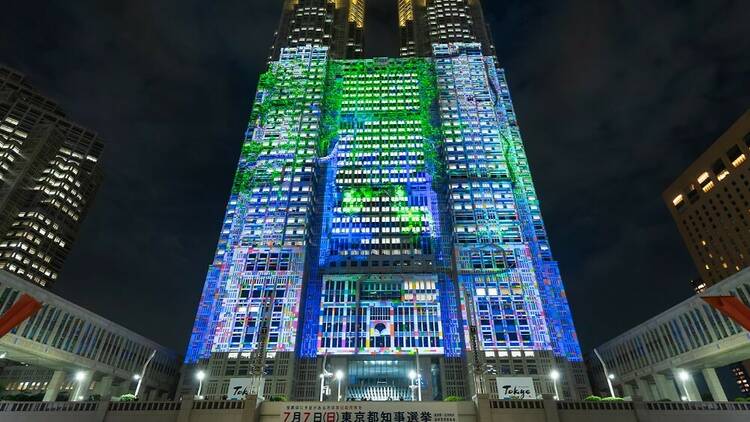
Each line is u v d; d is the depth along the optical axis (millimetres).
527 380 77438
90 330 107250
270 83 171000
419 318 124938
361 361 120938
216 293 126750
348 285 130500
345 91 176750
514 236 131750
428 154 159750
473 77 172000
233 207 145375
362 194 151625
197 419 52312
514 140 159875
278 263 127312
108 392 113125
